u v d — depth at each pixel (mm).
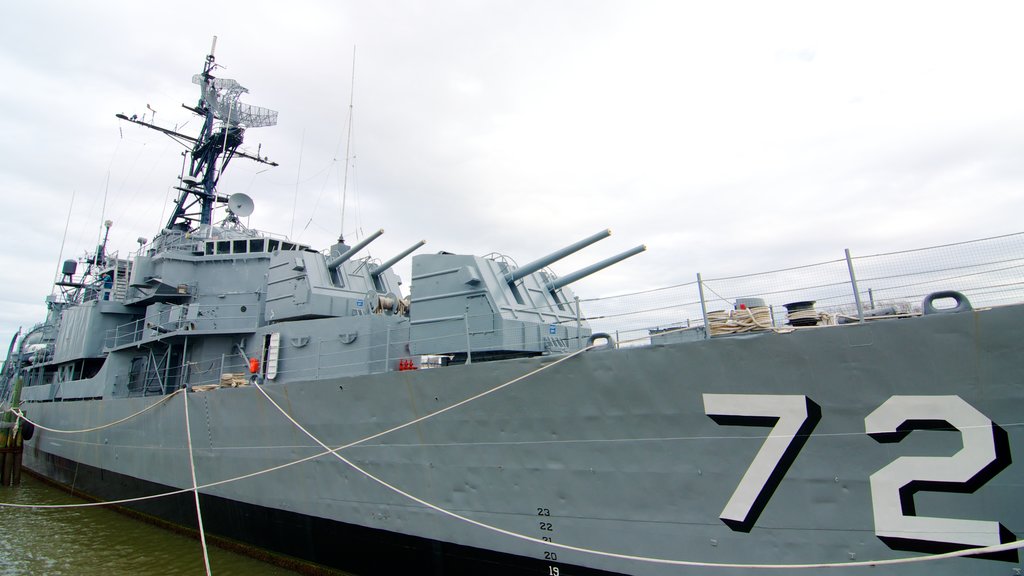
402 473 7668
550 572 6480
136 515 12727
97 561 10133
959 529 4590
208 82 17453
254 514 9680
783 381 5207
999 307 4410
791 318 5734
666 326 6332
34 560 10242
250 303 12695
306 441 8805
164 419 11906
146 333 13359
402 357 9734
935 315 4633
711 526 5566
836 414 5016
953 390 4590
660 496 5816
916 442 4730
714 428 5527
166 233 16484
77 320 17312
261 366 10617
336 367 9688
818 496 5102
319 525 8641
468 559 7090
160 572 9516
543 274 9922
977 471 4512
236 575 9156
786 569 5203
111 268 18141
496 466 6840
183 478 11234
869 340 4867
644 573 5883
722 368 5465
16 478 18109
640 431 5918
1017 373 4363
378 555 7953
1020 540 4367
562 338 8227
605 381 6078
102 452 14328
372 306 11492
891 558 4824
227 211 15781
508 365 6688
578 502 6289
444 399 7207
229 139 17562
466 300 8023
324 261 12320
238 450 9914
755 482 5352
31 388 21078
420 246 11445
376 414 7891
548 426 6465
